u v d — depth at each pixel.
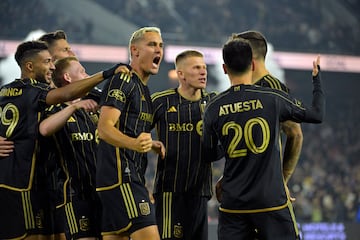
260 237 7.47
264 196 7.25
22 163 7.97
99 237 8.38
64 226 8.50
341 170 34.88
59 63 8.77
